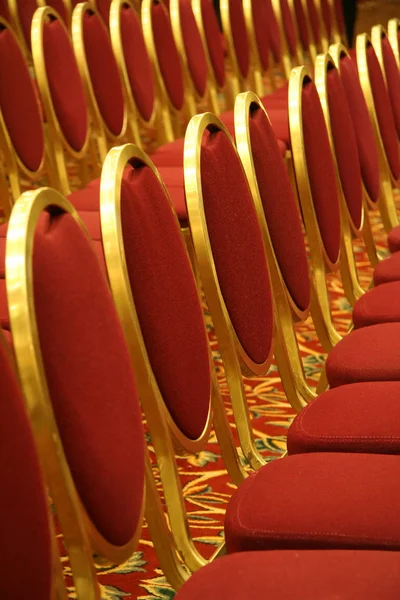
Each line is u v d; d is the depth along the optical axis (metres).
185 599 1.25
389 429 1.69
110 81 3.75
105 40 3.75
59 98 3.50
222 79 4.72
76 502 1.16
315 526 1.41
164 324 1.53
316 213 2.44
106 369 1.27
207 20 4.60
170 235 1.61
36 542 1.07
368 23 10.66
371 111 3.13
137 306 1.47
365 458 1.57
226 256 1.82
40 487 1.08
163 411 1.51
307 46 5.57
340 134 2.70
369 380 1.99
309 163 2.40
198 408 1.63
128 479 1.30
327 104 2.63
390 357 2.01
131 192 1.49
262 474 1.57
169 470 1.53
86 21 3.66
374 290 2.44
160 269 1.54
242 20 4.79
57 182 3.58
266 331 1.98
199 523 2.34
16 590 1.04
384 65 3.35
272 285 2.12
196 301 1.68
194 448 1.61
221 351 1.83
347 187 2.73
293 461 1.59
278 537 1.42
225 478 2.57
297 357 2.17
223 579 1.27
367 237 2.96
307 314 2.28
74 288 1.21
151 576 2.14
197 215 1.73
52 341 1.15
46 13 3.52
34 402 1.09
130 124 3.96
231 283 1.83
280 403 2.98
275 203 2.13
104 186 1.44
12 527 1.03
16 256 1.11
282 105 4.37
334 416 1.76
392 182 3.29
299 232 2.26
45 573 1.08
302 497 1.48
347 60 3.01
